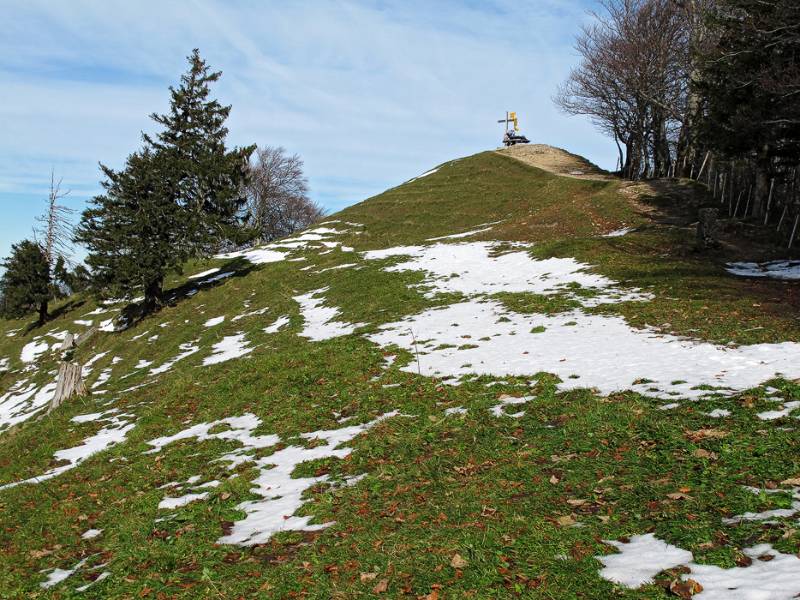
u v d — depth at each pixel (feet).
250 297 118.73
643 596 16.31
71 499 35.73
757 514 20.01
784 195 104.17
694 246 92.07
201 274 155.12
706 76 106.83
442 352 55.83
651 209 125.29
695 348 45.19
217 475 35.88
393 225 168.86
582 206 135.44
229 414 49.60
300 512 27.63
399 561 20.65
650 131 171.63
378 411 42.39
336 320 84.23
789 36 81.71
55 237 183.42
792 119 82.94
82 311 163.84
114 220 128.77
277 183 284.41
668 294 65.72
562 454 28.84
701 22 132.67
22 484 41.32
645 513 21.59
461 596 17.76
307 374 54.95
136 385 76.59
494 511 23.71
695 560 17.78
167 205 131.44
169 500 32.68
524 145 243.60
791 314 51.93
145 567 24.11
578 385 39.47
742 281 70.03
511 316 67.26
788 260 81.82
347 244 153.79
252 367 61.72
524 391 39.99
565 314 64.03
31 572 26.14
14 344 160.86
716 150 102.47
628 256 90.48
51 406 71.15
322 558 22.18
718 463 24.68
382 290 94.53
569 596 16.90
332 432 40.34
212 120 142.51
